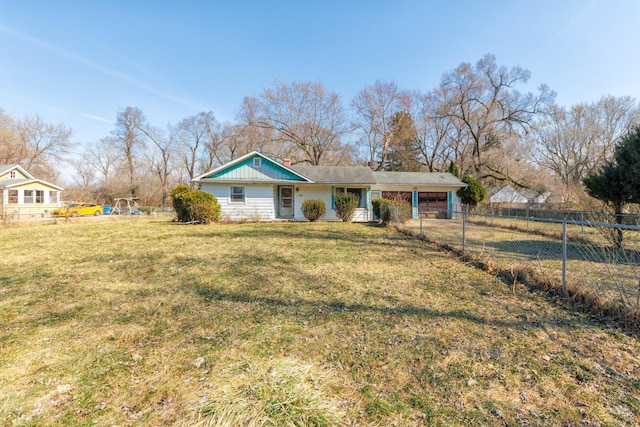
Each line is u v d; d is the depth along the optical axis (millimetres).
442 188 19094
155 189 38656
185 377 2301
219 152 39875
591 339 2879
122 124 38281
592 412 1917
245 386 2094
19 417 1876
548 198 22609
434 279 4965
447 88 26953
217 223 14523
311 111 29594
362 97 30734
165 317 3459
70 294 4234
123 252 7152
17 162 31547
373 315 3508
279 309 3701
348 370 2408
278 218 17078
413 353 2658
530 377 2299
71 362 2512
